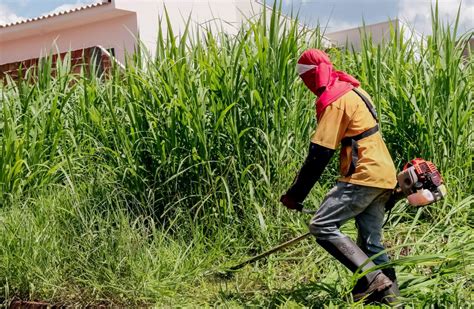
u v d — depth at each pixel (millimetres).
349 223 5629
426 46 6664
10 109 7234
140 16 15977
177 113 6008
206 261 5367
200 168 5965
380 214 4398
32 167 6688
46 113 7129
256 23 6289
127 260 5121
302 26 6539
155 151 6145
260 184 5770
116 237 5309
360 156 4234
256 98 5844
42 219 5730
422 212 5742
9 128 6859
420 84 6082
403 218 5762
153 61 6652
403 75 6227
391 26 6570
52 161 6719
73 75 7398
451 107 5973
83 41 16953
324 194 5871
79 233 5539
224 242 5633
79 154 6434
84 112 6871
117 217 5547
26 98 7293
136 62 6688
